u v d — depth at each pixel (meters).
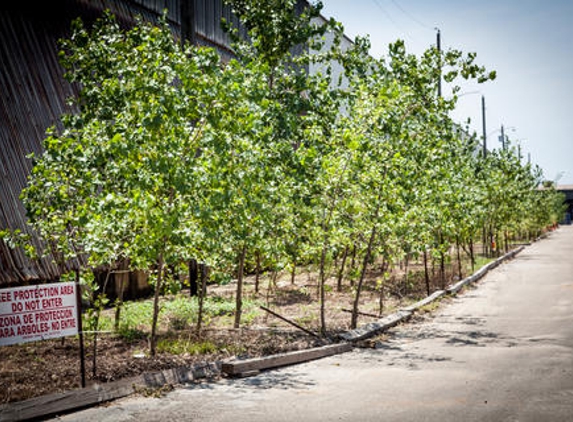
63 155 9.15
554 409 6.83
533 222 57.44
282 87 12.84
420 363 9.84
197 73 8.74
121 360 9.16
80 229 10.04
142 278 18.22
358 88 13.23
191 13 17.06
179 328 12.63
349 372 9.22
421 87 13.98
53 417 6.73
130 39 11.08
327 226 12.81
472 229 25.11
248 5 13.86
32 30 16.48
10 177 14.23
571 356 9.92
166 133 8.58
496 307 16.86
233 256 11.84
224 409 7.00
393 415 6.73
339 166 12.23
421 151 13.80
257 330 12.45
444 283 21.19
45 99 16.09
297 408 7.04
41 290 7.16
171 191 9.19
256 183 10.22
